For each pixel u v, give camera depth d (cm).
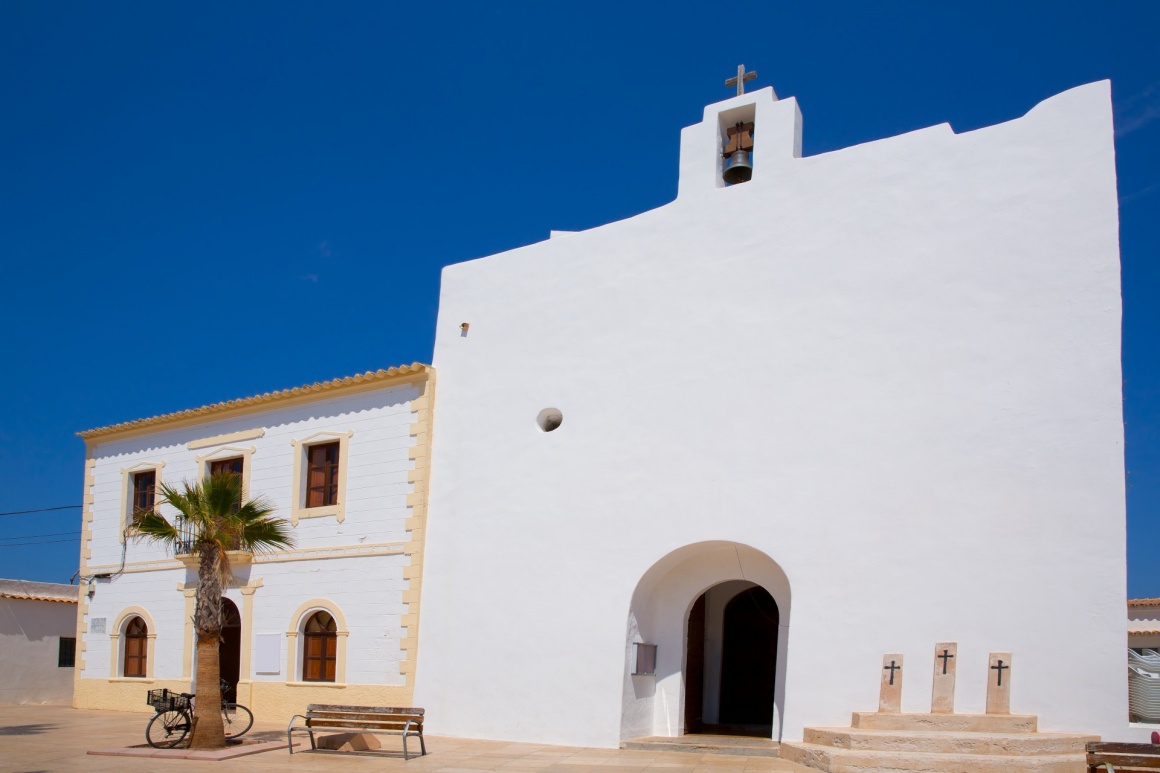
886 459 1365
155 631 2125
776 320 1497
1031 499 1266
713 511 1481
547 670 1574
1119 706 1172
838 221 1481
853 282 1447
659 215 1655
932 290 1385
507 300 1794
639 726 1527
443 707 1667
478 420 1764
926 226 1410
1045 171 1345
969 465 1310
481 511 1717
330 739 1465
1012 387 1306
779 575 1473
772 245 1530
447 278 1883
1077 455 1251
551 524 1633
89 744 1537
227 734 1628
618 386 1622
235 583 1992
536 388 1712
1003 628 1250
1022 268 1333
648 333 1616
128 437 2289
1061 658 1212
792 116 1575
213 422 2134
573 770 1234
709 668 1703
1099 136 1320
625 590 1534
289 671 1869
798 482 1420
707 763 1284
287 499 1962
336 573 1855
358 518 1855
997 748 1138
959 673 1260
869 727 1250
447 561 1731
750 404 1488
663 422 1561
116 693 2164
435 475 1789
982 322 1342
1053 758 1105
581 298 1705
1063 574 1230
